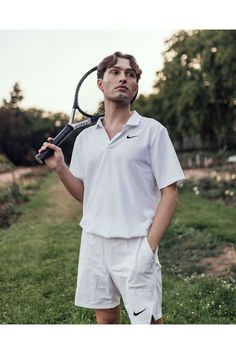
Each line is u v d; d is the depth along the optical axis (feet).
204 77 39.63
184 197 29.66
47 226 22.65
